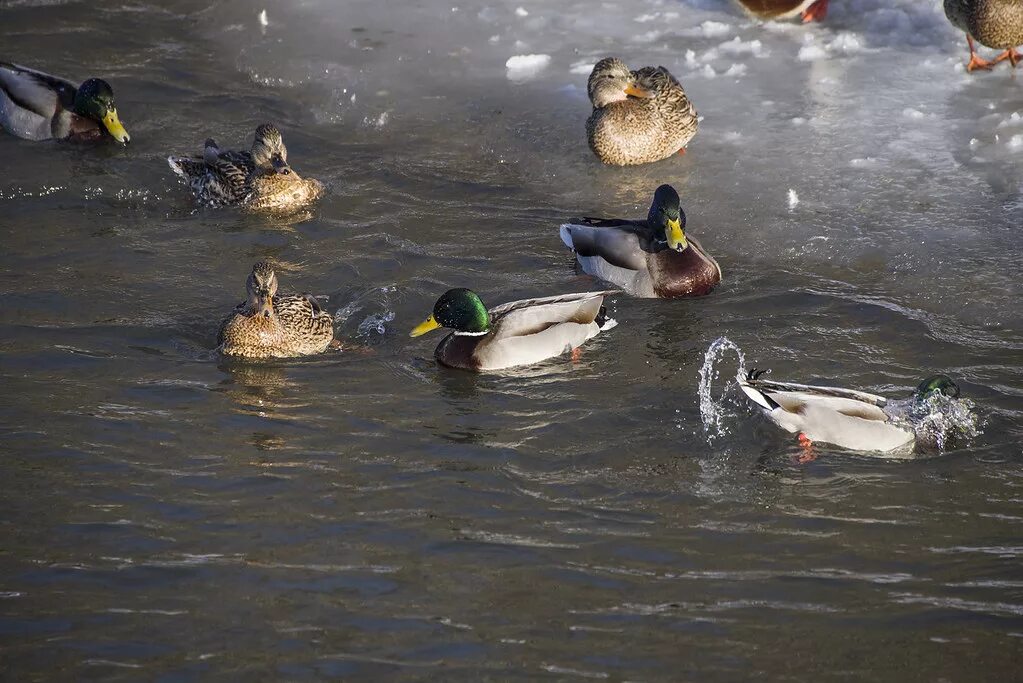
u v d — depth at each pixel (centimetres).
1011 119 1842
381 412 1266
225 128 1988
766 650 914
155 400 1277
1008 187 1689
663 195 1508
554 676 887
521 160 1877
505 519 1083
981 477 1143
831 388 1211
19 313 1449
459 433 1226
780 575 1005
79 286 1520
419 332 1366
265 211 1733
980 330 1396
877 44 2120
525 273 1563
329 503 1105
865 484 1137
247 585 992
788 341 1385
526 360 1362
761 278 1528
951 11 1955
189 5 2439
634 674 888
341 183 1814
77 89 2000
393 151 1909
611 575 1005
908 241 1580
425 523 1076
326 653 914
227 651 917
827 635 930
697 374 1329
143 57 2222
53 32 2311
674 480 1145
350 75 2145
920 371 1315
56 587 988
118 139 1925
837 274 1527
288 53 2231
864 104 1936
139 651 918
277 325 1362
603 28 2278
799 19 2222
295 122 2005
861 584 991
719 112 1955
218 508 1095
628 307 1482
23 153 1916
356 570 1011
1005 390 1273
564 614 956
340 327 1452
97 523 1071
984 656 905
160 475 1145
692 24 2272
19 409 1251
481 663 902
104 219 1712
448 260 1597
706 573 1009
